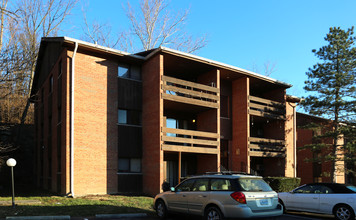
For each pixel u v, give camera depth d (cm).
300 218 1250
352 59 2180
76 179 1609
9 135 2964
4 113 3033
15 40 3078
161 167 1681
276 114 2398
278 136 2447
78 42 1675
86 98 1708
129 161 1834
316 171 2766
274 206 917
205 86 1952
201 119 2131
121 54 1819
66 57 1700
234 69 2092
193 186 1020
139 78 1953
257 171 2447
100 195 1631
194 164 2125
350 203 1145
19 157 2912
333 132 2172
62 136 1684
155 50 1794
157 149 1717
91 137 1694
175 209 1051
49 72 2177
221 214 888
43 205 1257
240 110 2219
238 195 862
